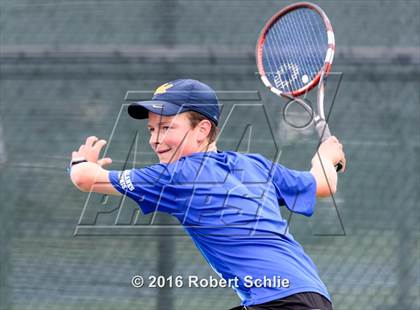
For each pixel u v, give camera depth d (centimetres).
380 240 1576
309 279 1059
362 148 1566
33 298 1605
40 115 1590
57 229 1608
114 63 1560
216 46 1548
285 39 1360
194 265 1567
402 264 1572
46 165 1602
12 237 1611
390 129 1558
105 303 1591
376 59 1532
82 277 1596
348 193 1579
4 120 1593
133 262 1580
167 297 1572
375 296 1573
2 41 1603
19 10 1602
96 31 1584
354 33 1566
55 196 1606
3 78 1579
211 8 1562
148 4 1569
